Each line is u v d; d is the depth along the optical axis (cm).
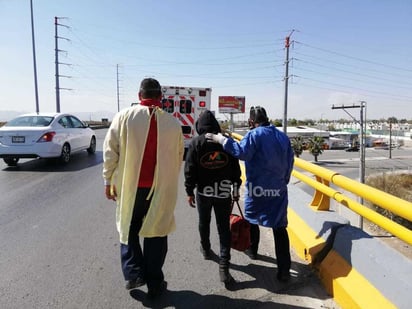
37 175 935
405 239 245
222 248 355
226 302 319
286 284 349
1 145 1002
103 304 315
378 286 279
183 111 1334
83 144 1252
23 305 312
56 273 374
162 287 334
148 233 313
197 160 361
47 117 1091
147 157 308
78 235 491
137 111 308
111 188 319
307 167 448
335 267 334
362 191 298
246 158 345
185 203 682
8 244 457
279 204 353
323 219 407
